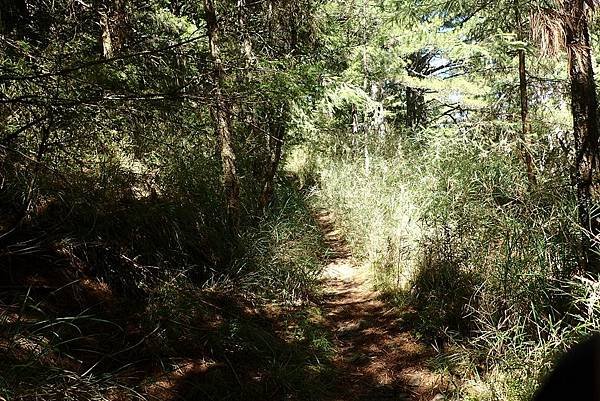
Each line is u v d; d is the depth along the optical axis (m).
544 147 6.36
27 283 4.00
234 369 4.37
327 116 9.01
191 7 7.85
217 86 4.01
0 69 3.19
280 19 7.41
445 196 6.22
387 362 4.89
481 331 4.27
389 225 7.13
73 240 4.55
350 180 10.59
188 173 6.18
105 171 5.03
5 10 4.74
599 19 5.62
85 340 3.93
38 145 3.85
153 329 4.38
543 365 3.49
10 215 4.28
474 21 7.65
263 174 8.12
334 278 7.46
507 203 5.09
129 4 5.34
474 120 7.45
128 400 3.55
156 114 3.65
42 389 2.92
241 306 5.54
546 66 7.16
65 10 5.16
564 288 4.27
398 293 6.24
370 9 10.29
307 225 8.25
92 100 3.20
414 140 9.70
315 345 5.11
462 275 5.45
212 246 6.03
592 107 4.69
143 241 5.09
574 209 4.57
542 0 4.97
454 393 4.00
